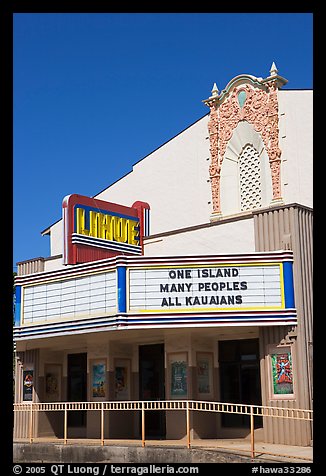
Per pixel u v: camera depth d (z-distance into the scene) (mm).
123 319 18922
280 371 18578
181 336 20953
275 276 18938
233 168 25844
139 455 15844
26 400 24438
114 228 23516
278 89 24891
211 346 21516
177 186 27750
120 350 22953
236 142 25906
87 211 22547
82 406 23047
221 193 26047
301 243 19172
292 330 18594
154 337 21891
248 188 25281
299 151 24000
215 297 18859
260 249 19781
